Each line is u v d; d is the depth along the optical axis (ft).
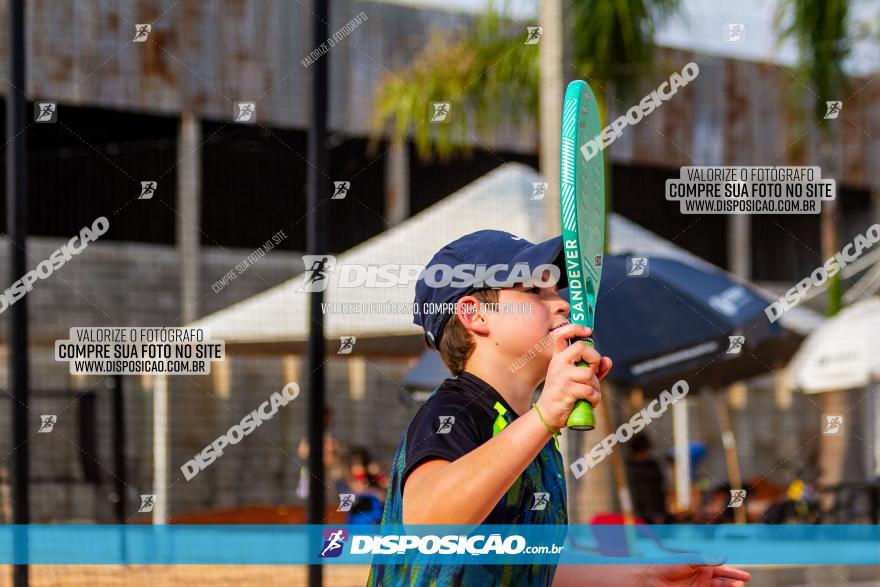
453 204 43.14
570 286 8.55
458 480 7.93
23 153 27.20
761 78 60.80
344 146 68.49
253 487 58.08
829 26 43.75
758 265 79.05
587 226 9.12
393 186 68.59
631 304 37.78
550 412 7.87
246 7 58.08
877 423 48.83
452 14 59.31
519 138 59.82
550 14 31.32
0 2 49.73
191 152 59.31
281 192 65.57
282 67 59.31
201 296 63.00
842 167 68.18
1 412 50.93
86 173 63.72
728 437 49.90
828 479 50.19
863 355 44.91
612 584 10.62
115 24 54.70
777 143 59.82
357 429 59.47
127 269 61.26
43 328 48.55
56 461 51.01
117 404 44.68
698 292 38.29
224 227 64.75
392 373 60.64
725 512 41.57
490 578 8.84
